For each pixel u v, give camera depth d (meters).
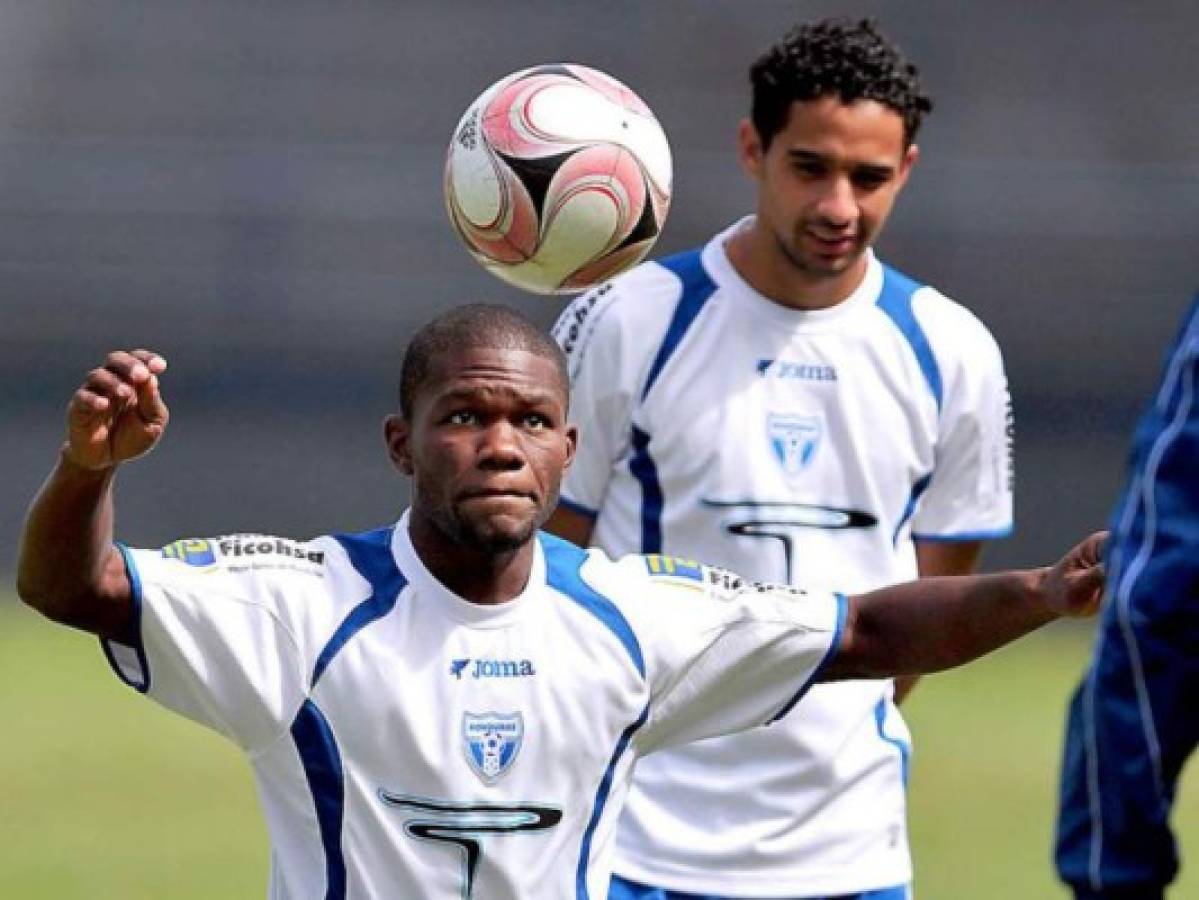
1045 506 71.81
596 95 20.39
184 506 70.88
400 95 86.69
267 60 86.81
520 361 16.81
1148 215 82.56
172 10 86.88
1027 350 81.12
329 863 16.89
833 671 17.83
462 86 87.00
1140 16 86.94
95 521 16.09
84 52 86.31
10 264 81.44
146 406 15.70
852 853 22.47
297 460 73.56
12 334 80.81
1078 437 76.81
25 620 58.28
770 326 22.64
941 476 23.25
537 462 16.86
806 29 22.14
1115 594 12.91
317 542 17.44
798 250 22.06
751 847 22.22
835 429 22.64
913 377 22.80
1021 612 17.23
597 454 22.80
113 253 82.00
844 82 21.72
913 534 23.55
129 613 16.47
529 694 17.09
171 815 39.19
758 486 22.45
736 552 22.47
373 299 82.31
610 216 20.14
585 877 17.39
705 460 22.45
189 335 81.62
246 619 16.77
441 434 16.77
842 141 21.73
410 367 17.16
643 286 22.83
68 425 15.59
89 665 53.03
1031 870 35.12
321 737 16.80
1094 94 86.44
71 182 82.50
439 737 16.89
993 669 53.88
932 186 82.94
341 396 79.44
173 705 16.92
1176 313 81.44
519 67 87.44
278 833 17.09
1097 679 12.92
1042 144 86.00
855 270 22.84
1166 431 13.10
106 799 40.34
